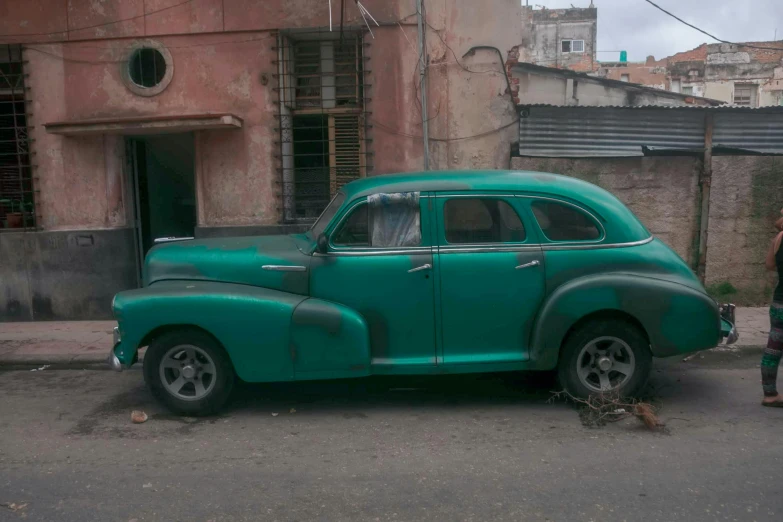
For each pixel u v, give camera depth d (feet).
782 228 16.92
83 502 12.42
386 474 13.42
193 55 29.43
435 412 17.12
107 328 28.32
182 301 16.20
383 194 16.87
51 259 30.14
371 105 29.07
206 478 13.39
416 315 16.62
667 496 12.20
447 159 29.01
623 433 15.39
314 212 30.14
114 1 29.37
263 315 16.22
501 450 14.53
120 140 30.30
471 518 11.52
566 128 30.14
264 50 29.12
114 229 30.12
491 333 16.72
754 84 107.96
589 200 17.04
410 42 28.60
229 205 29.86
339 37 29.66
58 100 29.94
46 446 15.34
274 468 13.82
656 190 29.25
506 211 16.85
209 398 16.83
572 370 16.75
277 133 29.35
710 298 16.71
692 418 16.34
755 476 12.99
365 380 19.88
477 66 28.63
